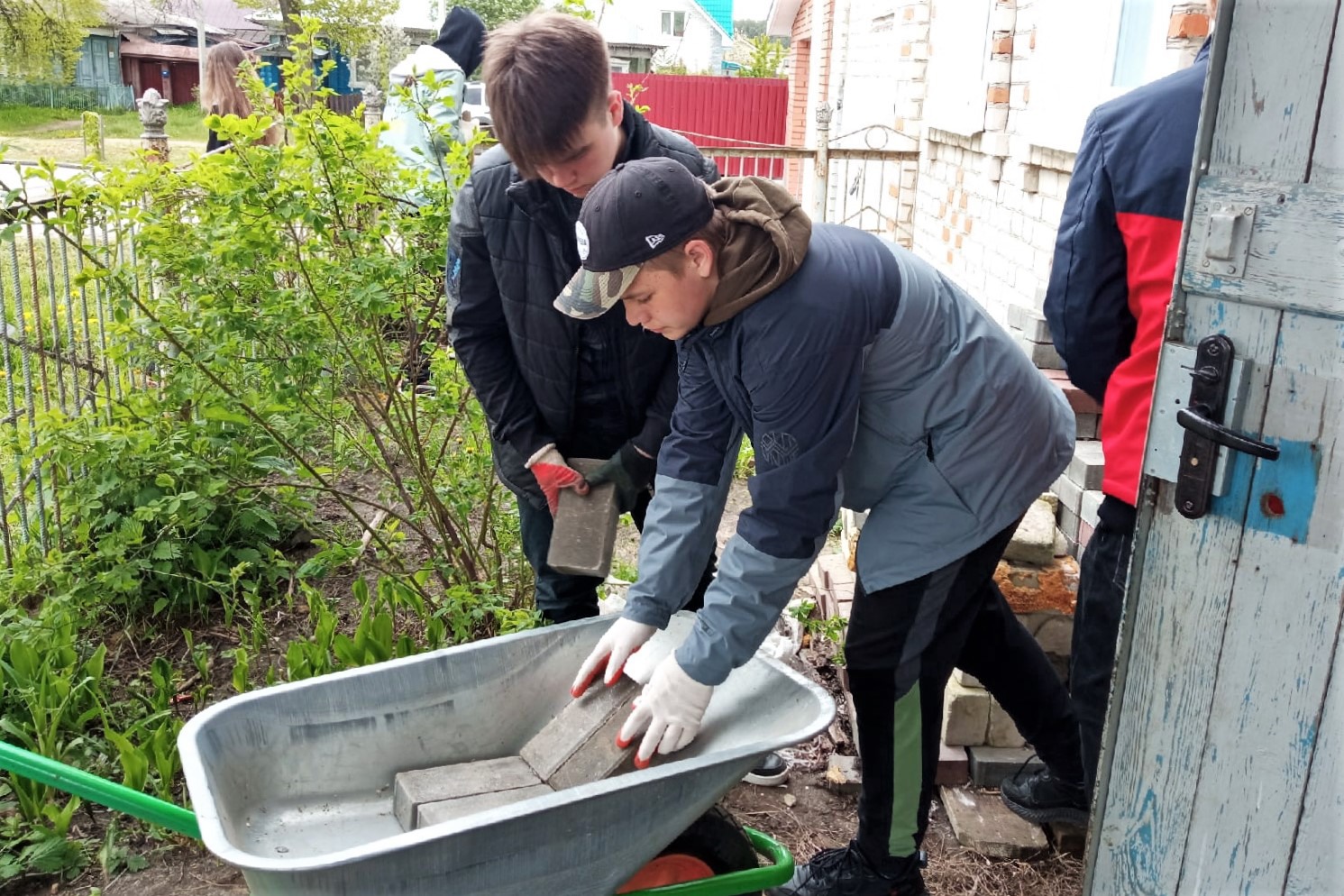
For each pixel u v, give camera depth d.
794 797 3.30
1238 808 1.90
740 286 1.99
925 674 2.50
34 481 4.39
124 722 3.58
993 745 3.19
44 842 3.02
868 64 9.87
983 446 2.33
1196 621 1.91
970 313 2.34
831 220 11.51
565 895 2.06
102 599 4.07
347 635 3.96
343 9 28.09
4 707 3.44
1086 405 3.56
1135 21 3.82
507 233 2.68
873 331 2.11
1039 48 4.81
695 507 2.38
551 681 2.54
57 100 41.47
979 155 5.84
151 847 3.12
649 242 1.93
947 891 2.87
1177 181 2.21
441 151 4.09
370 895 1.85
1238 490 1.82
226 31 46.28
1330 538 1.71
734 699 2.39
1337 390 1.66
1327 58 1.60
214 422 4.20
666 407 2.83
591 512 2.83
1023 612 3.20
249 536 4.52
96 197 3.99
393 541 4.21
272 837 2.26
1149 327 2.31
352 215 3.80
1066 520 3.48
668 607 2.39
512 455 3.02
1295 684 1.79
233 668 3.93
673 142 2.65
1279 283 1.70
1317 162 1.63
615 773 2.20
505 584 4.14
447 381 3.81
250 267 3.68
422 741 2.42
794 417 2.06
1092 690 2.56
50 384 4.88
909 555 2.40
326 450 4.62
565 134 2.29
